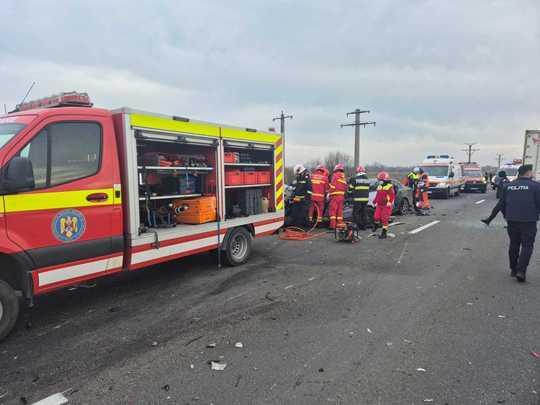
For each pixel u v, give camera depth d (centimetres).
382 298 533
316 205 1148
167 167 576
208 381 327
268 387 317
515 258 633
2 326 404
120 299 541
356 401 296
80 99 480
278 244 934
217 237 662
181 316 474
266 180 796
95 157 464
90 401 301
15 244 394
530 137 1678
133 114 501
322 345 391
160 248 551
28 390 318
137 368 350
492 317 463
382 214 1012
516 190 610
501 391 309
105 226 476
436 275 649
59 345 399
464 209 1788
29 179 387
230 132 676
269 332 424
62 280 438
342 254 816
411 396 302
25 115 433
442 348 382
